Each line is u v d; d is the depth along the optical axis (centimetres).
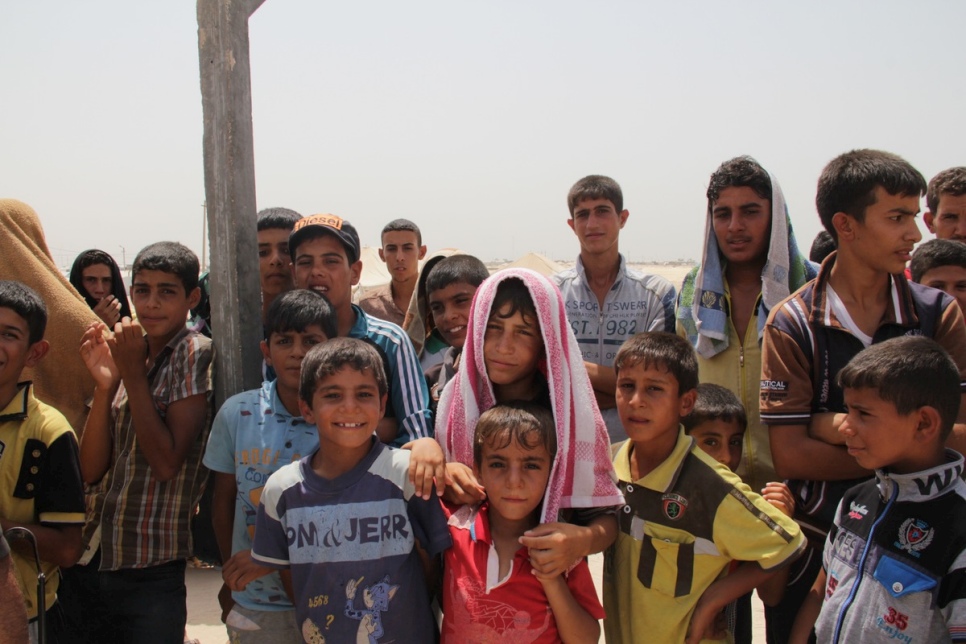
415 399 310
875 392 216
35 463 280
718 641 257
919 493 215
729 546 244
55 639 299
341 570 238
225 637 450
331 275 336
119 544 309
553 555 221
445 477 243
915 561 211
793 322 276
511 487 229
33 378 338
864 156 267
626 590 260
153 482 311
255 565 248
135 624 313
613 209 450
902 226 259
